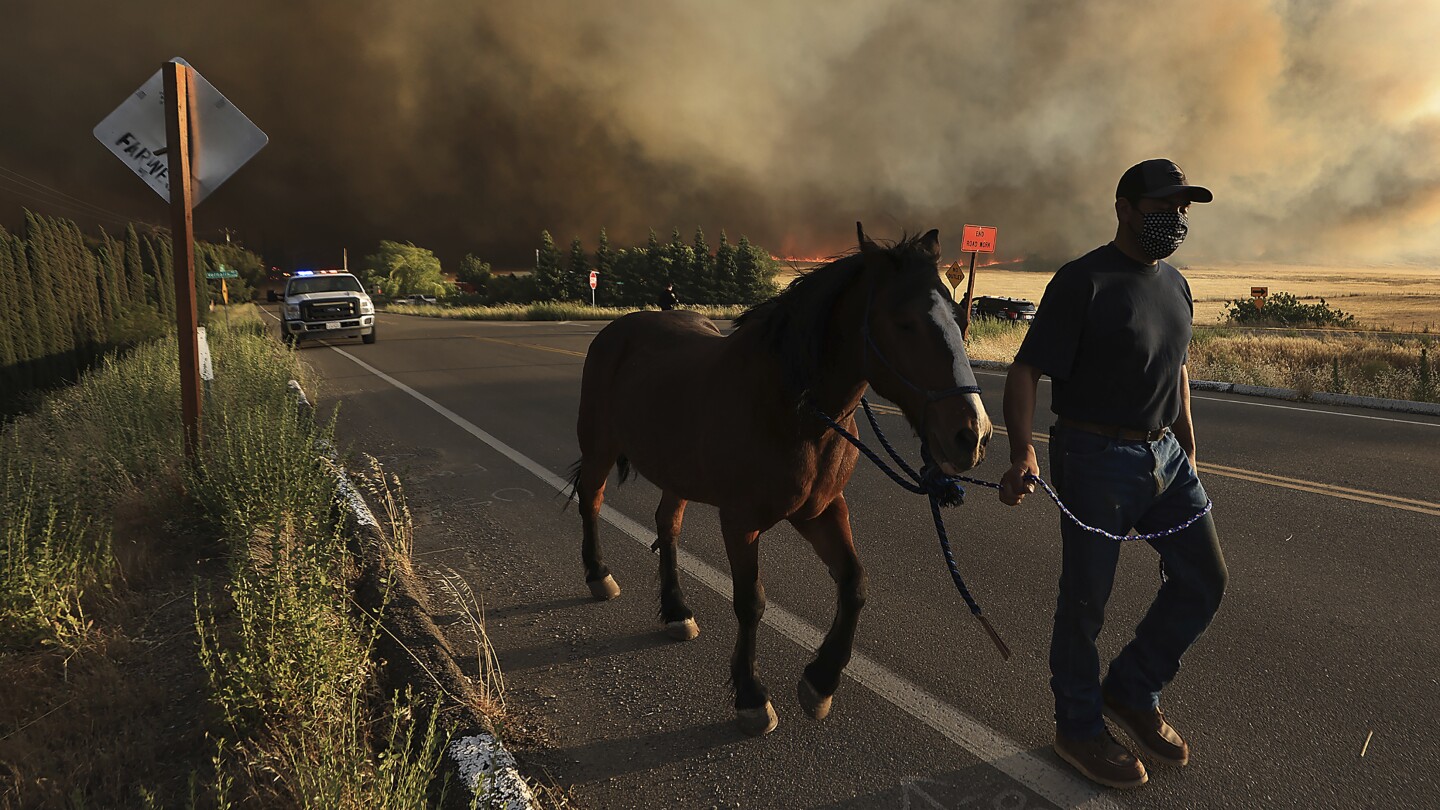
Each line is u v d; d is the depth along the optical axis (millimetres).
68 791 2391
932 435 2158
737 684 2973
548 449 7957
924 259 2332
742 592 2926
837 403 2627
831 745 2861
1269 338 18188
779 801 2561
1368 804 2488
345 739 2568
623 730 2984
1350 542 4941
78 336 13016
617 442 4078
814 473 2721
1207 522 2545
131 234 18250
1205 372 13398
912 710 3080
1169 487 2531
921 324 2191
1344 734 2875
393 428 9070
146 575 4016
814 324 2543
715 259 67125
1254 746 2812
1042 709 3074
